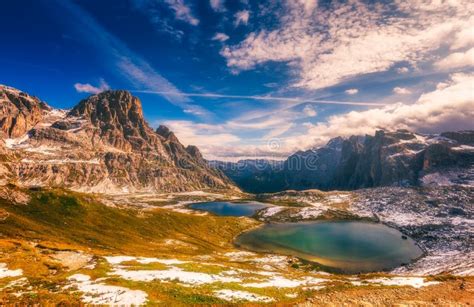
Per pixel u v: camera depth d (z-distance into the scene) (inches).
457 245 7204.7
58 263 2733.8
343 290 1943.9
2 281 2055.9
